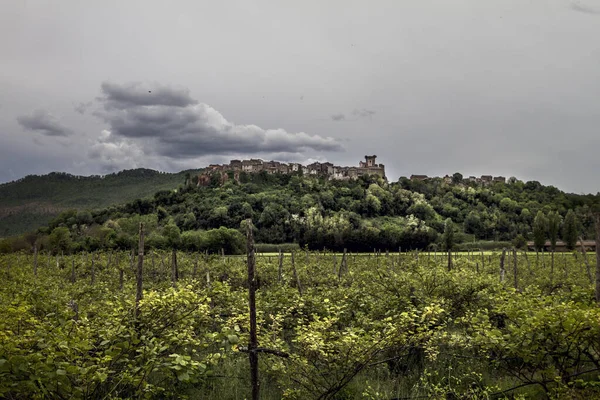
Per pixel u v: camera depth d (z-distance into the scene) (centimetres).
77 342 551
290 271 2112
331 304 965
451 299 1059
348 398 759
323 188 13450
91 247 6278
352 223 10369
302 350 672
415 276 1129
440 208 12888
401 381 816
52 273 2525
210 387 813
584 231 9056
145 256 3675
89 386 588
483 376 802
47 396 538
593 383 634
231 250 7450
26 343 573
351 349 653
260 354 811
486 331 691
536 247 8112
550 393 682
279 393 784
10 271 2261
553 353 668
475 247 8969
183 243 7100
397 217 12225
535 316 641
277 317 816
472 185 15850
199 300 695
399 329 679
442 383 777
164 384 752
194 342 679
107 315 703
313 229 9275
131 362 604
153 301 668
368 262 3006
